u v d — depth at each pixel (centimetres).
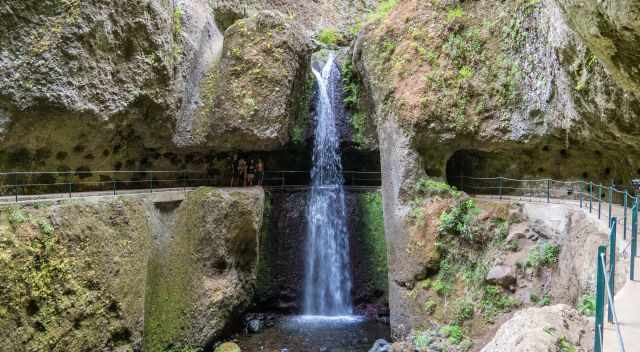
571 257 1094
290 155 2191
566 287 1082
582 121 1190
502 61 1466
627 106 929
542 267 1232
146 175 1727
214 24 2055
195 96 1728
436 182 1501
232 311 1539
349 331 1609
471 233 1375
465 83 1487
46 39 1144
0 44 1080
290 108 1847
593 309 786
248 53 1692
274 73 1695
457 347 1233
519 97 1436
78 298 1045
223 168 2006
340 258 1858
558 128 1344
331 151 2086
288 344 1490
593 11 682
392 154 1564
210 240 1473
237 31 1717
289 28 1764
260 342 1508
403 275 1472
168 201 1443
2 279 893
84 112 1261
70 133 1308
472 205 1416
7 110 1120
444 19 1540
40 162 1314
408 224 1472
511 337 537
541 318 565
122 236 1189
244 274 1648
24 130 1186
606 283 445
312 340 1525
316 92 2111
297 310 1822
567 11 781
